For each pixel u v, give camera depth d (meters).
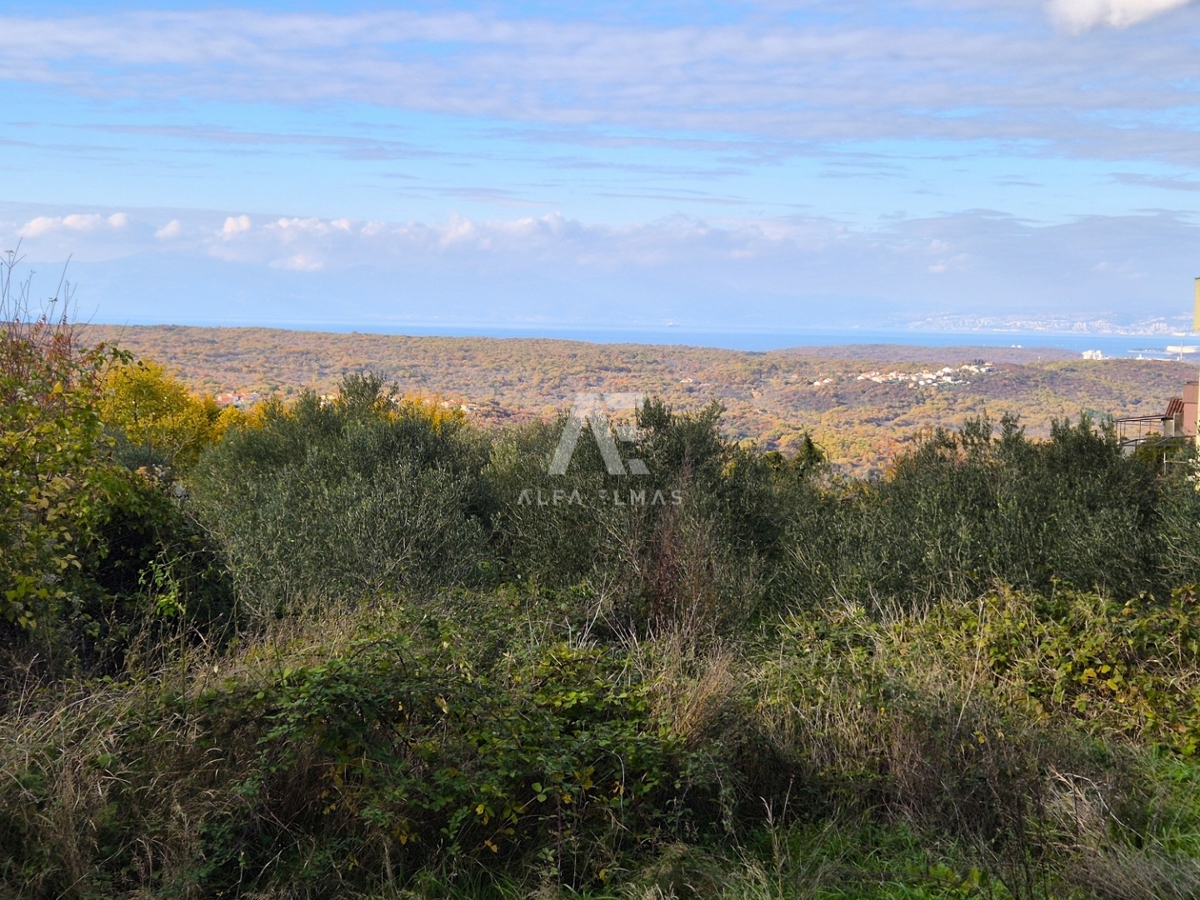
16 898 2.69
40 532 4.82
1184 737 4.09
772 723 3.98
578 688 4.14
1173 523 6.15
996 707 4.03
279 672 3.52
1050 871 3.10
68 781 2.93
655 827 3.34
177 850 2.89
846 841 3.35
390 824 3.04
